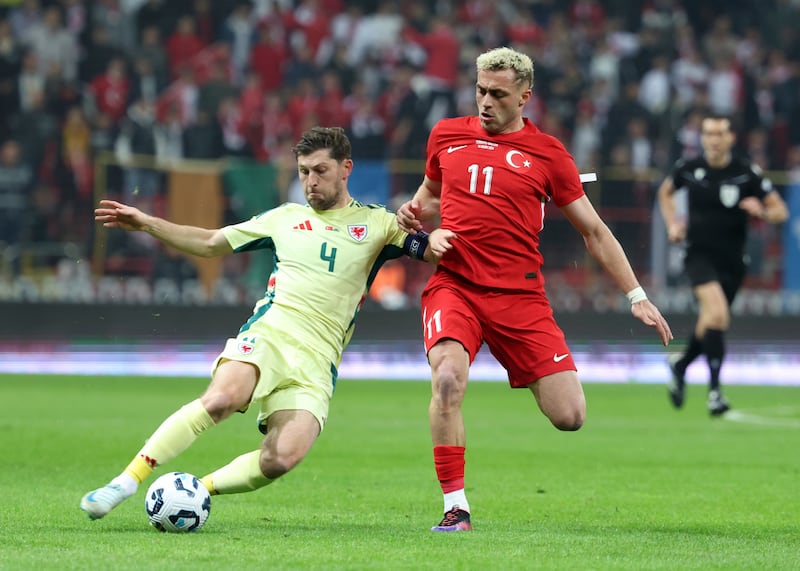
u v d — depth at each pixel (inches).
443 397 828.6
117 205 843.4
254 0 3348.9
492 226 870.4
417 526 859.4
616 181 2908.5
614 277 885.8
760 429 1752.0
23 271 2827.3
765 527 895.1
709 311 1792.6
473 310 869.2
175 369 2807.6
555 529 861.2
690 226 1824.6
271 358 831.1
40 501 960.3
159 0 3299.7
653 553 733.9
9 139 3031.5
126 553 683.4
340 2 3408.0
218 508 959.0
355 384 2596.0
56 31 3174.2
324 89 3203.7
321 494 1062.4
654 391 2549.2
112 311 2812.5
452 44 3351.4
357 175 2844.5
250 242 872.9
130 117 3080.7
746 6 3622.0
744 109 3393.2
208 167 2827.3
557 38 3449.8
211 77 3176.7
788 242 2930.6
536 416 1927.9
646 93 3432.6
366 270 872.9
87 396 2123.5
